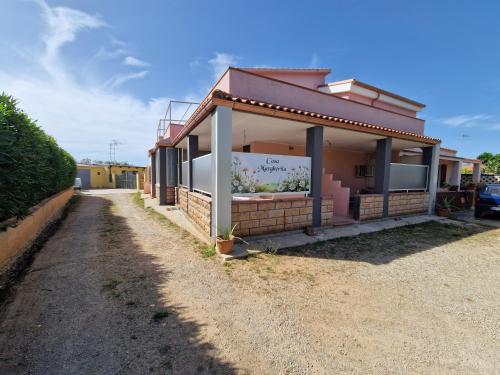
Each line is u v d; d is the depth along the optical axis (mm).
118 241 5730
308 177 6609
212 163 5355
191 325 2654
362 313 2998
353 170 12773
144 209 10797
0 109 3660
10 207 3893
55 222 7742
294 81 11586
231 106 5082
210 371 2035
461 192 12289
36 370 1984
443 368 2156
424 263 4785
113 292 3318
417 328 2730
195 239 5965
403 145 10609
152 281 3691
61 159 10164
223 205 5152
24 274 3840
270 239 5863
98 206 11719
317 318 2861
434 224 8406
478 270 4500
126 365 2066
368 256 5082
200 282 3705
